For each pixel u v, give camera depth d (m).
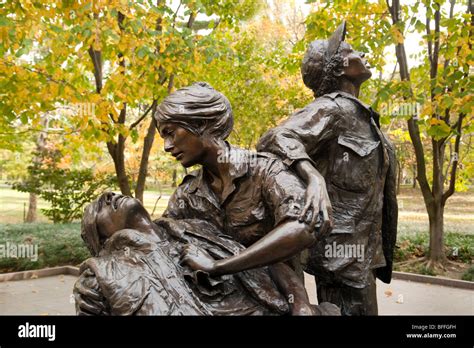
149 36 5.44
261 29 10.38
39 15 4.73
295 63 7.44
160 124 1.72
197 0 5.61
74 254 7.36
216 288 1.55
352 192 2.10
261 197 1.71
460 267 6.94
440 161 7.08
